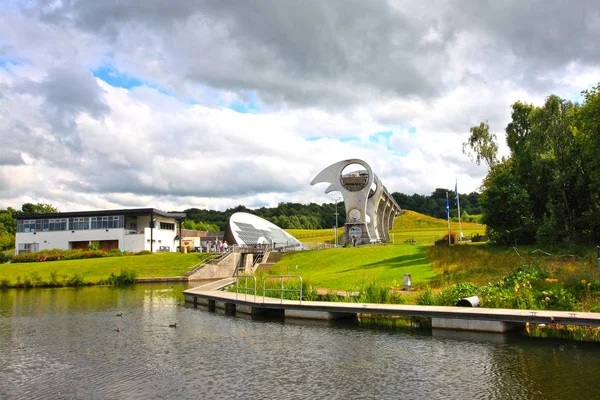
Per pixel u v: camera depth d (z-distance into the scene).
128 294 47.91
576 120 51.59
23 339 25.14
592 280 26.78
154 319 31.05
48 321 30.84
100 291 51.78
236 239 86.75
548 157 50.22
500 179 54.19
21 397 16.17
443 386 16.25
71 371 19.05
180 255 76.69
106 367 19.50
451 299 28.09
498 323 23.23
